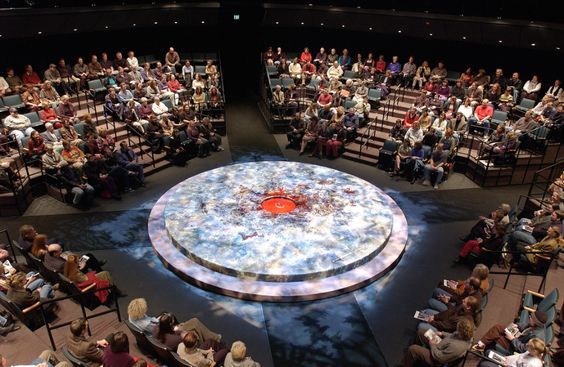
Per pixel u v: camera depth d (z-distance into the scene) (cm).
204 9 1967
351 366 730
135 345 708
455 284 846
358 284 903
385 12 1941
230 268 898
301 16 2039
